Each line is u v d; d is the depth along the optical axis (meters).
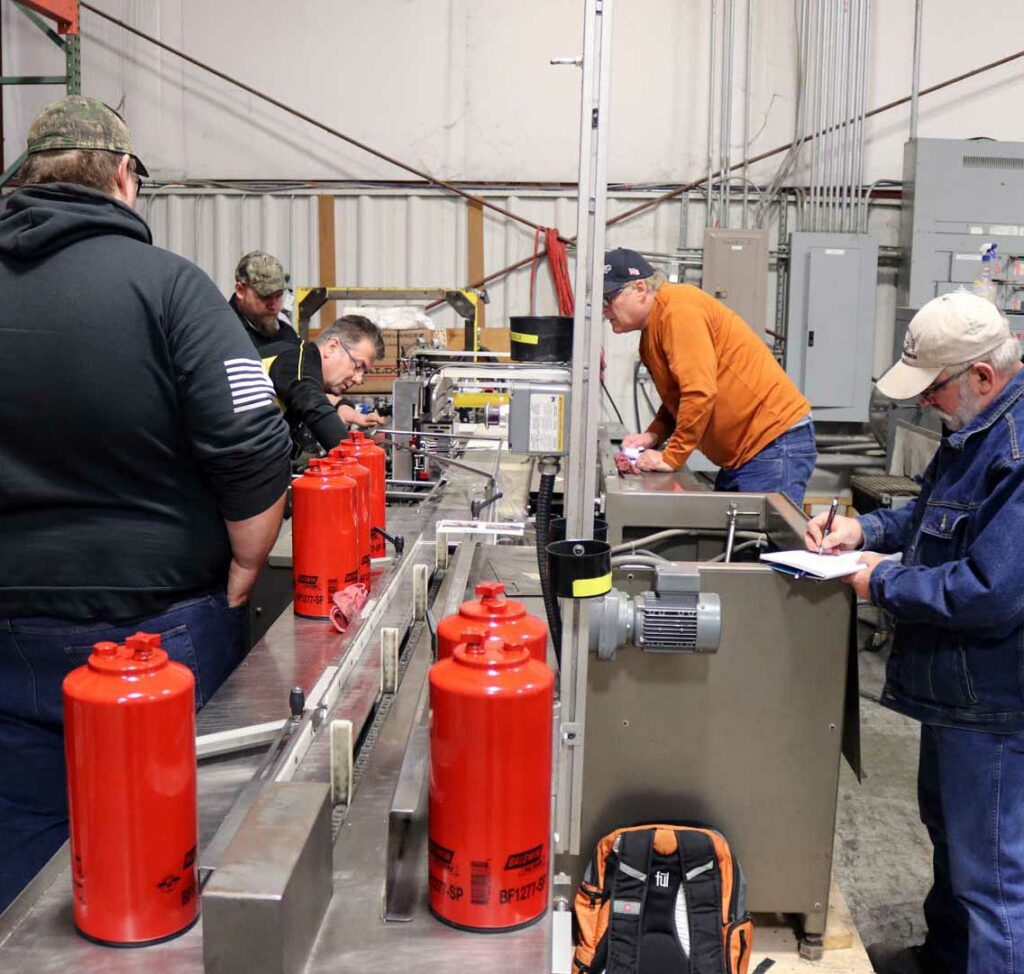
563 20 5.28
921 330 1.81
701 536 2.54
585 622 1.48
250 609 2.14
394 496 2.68
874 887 2.71
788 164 5.21
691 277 5.33
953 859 1.87
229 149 5.43
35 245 1.38
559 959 1.02
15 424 1.40
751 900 2.00
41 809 1.50
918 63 5.14
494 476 2.67
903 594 1.75
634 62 5.23
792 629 1.90
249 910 0.80
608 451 3.14
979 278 4.71
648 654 1.91
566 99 5.33
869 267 4.96
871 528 2.08
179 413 1.47
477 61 5.32
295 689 1.26
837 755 1.95
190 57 5.35
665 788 1.97
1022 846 1.81
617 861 1.87
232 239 5.47
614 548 2.31
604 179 1.39
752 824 1.98
